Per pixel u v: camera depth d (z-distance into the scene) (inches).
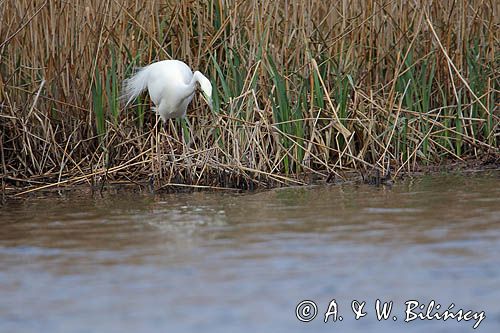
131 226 413.4
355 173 540.1
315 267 335.0
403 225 397.7
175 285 318.0
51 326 282.8
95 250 370.0
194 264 343.3
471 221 401.4
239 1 561.6
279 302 299.0
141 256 357.7
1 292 316.8
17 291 317.4
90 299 305.9
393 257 345.4
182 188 508.1
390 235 379.6
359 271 329.1
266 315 287.9
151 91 545.0
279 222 411.5
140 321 284.0
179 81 528.4
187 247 369.7
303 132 553.3
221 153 527.2
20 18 557.3
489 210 423.5
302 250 358.6
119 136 549.3
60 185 525.7
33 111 550.3
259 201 466.9
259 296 304.7
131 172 538.6
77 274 335.6
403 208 435.5
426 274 324.2
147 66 547.8
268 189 506.0
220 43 560.7
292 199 470.0
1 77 547.8
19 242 388.8
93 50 560.1
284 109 534.9
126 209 456.1
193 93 529.0
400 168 532.7
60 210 459.2
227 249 364.2
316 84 551.5
